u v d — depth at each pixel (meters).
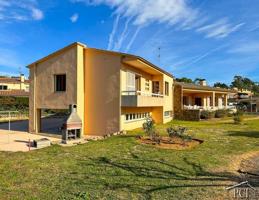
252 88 95.38
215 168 9.05
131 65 20.86
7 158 10.38
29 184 7.18
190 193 6.64
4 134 20.16
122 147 12.80
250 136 17.28
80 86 19.33
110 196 6.34
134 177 7.89
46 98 20.55
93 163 9.54
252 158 10.91
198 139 15.60
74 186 7.02
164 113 27.70
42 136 19.27
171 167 9.05
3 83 53.91
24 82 57.75
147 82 25.91
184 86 32.38
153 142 14.17
